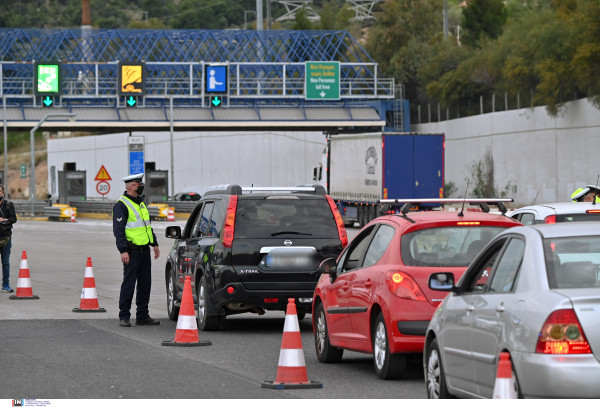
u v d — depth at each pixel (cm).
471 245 1689
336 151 8594
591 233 1180
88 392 1562
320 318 1977
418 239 1689
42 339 2234
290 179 12112
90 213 10819
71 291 3384
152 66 12162
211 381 1675
